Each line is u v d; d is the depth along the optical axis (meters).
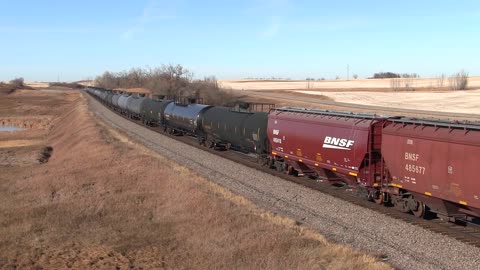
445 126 16.67
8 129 89.19
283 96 140.38
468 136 15.38
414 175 17.64
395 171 18.77
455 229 16.56
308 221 17.89
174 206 20.42
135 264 14.24
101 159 33.38
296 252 13.70
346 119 22.42
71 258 14.97
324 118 24.03
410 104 107.06
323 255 13.47
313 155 24.36
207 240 15.69
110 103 99.25
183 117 45.53
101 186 25.75
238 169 29.50
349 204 20.39
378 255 13.80
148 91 127.88
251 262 13.25
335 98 128.75
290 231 15.68
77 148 42.97
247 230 16.00
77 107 94.56
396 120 19.45
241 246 14.62
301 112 26.83
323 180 25.42
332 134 22.61
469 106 98.56
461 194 15.54
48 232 17.91
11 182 32.03
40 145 57.53
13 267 14.38
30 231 18.19
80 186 26.33
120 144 40.97
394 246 14.77
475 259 13.51
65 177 29.25
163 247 15.60
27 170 37.88
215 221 17.36
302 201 21.12
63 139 57.97
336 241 15.36
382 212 19.02
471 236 15.70
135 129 57.69
